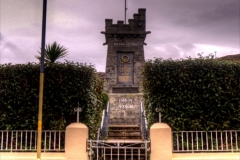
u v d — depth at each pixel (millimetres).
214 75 8969
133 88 19062
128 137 13070
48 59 12148
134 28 19922
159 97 9133
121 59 19688
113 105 18281
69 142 7859
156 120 9180
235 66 9086
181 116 8906
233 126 8914
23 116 8898
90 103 9734
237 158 7852
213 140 8820
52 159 7863
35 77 9000
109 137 13039
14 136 8812
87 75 9406
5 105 8891
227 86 8891
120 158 10078
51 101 8992
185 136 8891
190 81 8969
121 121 17922
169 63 9250
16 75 8984
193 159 7832
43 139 8781
